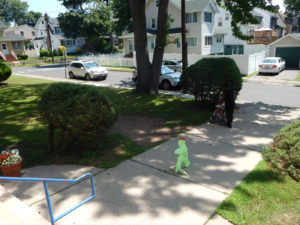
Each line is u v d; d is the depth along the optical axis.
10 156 5.30
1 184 5.16
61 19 47.41
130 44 38.62
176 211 4.32
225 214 4.21
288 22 67.12
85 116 5.74
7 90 16.83
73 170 5.80
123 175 5.57
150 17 35.62
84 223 4.02
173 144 7.46
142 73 14.66
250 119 10.11
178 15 33.00
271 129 8.82
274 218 4.13
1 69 18.95
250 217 4.15
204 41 32.72
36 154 6.65
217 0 14.43
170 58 29.50
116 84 19.75
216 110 9.36
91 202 4.56
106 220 4.09
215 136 8.16
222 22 41.41
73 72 23.38
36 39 63.84
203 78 10.77
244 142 7.61
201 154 6.74
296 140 3.71
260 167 5.89
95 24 45.47
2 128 8.81
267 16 49.28
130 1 13.66
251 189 4.98
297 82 19.50
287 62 30.09
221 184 5.21
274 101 13.68
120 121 9.84
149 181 5.32
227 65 10.68
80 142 7.39
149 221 4.07
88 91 6.13
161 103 12.74
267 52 30.75
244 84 19.62
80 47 61.47
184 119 10.09
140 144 7.48
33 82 21.02
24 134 8.19
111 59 35.00
